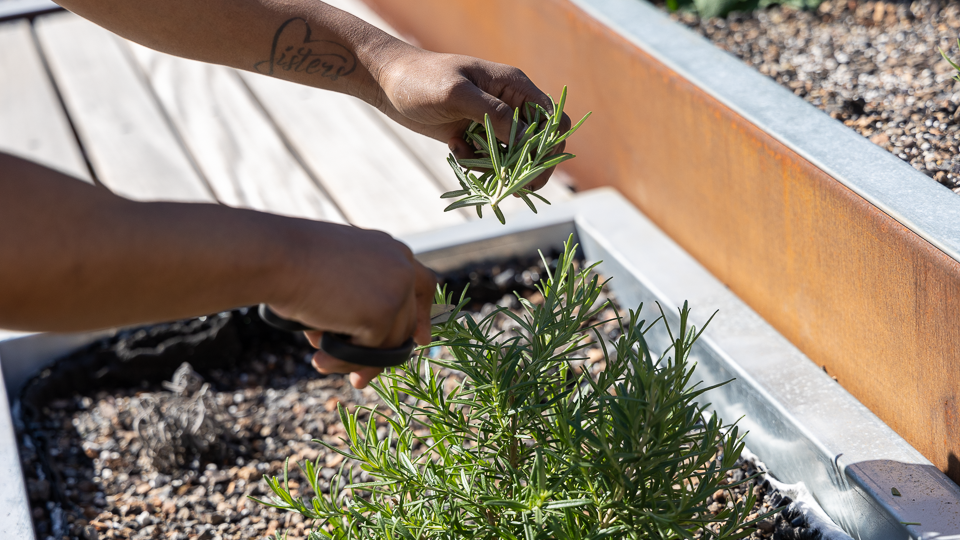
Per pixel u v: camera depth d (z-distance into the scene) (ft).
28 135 7.06
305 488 4.11
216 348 4.74
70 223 2.51
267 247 2.63
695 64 4.40
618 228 4.96
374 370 2.87
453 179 6.28
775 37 5.23
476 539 3.21
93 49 8.71
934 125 4.09
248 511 4.03
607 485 3.05
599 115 5.32
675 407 3.00
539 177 3.31
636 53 4.64
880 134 4.10
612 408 2.95
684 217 4.69
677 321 4.33
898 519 3.37
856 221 3.66
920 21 5.11
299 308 2.69
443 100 3.32
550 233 5.16
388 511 3.30
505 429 3.23
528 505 3.01
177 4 3.43
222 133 7.06
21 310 2.51
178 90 7.82
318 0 3.56
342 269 2.68
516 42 6.18
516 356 3.17
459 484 3.28
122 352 4.65
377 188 6.21
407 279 2.75
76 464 4.28
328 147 6.80
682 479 3.09
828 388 3.85
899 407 3.68
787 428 3.79
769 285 4.21
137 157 6.73
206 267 2.58
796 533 3.66
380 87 3.55
